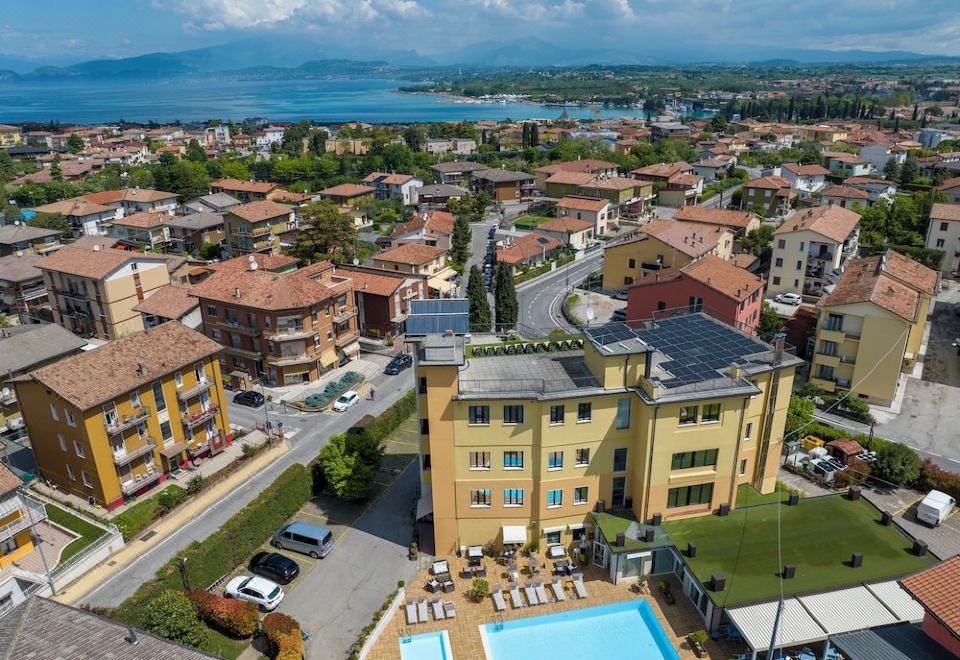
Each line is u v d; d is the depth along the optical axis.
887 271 83.75
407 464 70.00
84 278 97.81
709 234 120.88
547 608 49.06
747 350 55.91
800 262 112.31
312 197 196.50
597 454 52.22
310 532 56.00
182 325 69.50
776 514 53.09
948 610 35.12
